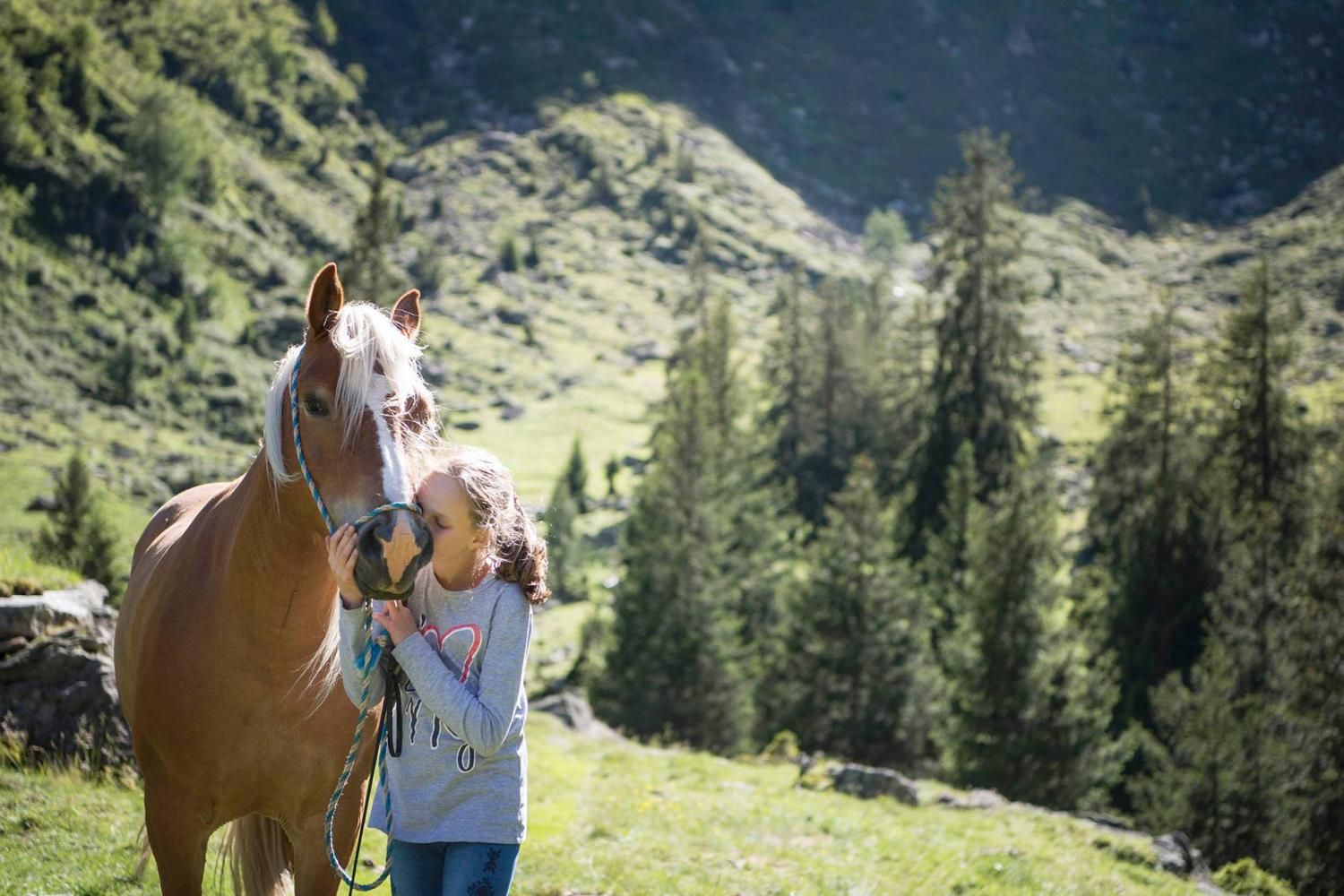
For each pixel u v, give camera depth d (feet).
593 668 145.89
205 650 13.07
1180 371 162.61
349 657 10.97
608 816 32.04
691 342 309.83
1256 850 82.99
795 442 251.60
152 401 343.46
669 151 636.48
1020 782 99.40
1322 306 463.01
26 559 32.19
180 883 13.62
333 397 11.18
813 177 653.71
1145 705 123.24
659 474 158.40
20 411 310.65
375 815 11.98
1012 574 104.53
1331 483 129.49
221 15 629.51
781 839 32.53
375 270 143.02
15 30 452.76
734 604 158.20
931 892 27.30
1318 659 100.12
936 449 152.25
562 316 482.69
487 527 10.99
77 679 25.88
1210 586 133.08
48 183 407.23
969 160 160.56
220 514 13.99
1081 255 573.33
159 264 402.11
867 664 115.03
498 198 590.96
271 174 534.78
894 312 429.38
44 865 19.42
